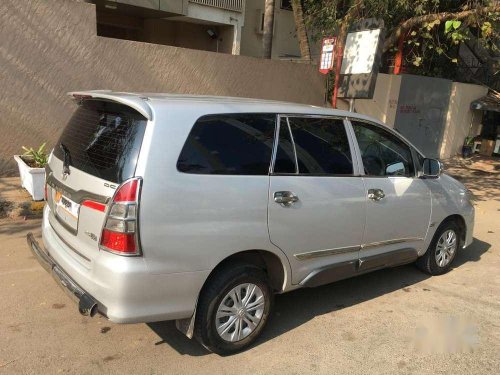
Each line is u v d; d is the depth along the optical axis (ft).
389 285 16.39
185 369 10.88
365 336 12.83
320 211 12.48
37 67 24.59
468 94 48.93
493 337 13.08
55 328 12.21
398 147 15.30
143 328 12.51
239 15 47.19
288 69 34.73
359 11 32.76
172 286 10.12
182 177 10.09
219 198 10.55
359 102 39.19
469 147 49.70
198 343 11.94
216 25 48.47
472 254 20.38
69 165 11.41
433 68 50.19
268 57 37.96
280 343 12.22
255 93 33.45
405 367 11.46
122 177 9.75
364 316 13.98
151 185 9.69
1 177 24.77
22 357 10.92
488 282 17.13
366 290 15.87
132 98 10.50
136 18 48.85
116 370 10.69
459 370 11.45
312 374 10.98
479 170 43.80
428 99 44.75
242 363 11.23
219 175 10.66
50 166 12.70
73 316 12.84
